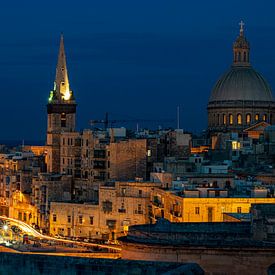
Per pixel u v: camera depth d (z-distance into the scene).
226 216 154.25
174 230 95.88
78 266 60.59
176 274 53.53
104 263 59.88
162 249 85.25
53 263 61.69
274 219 87.81
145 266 58.41
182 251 84.56
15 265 62.47
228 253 83.69
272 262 83.19
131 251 87.50
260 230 86.38
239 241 86.06
